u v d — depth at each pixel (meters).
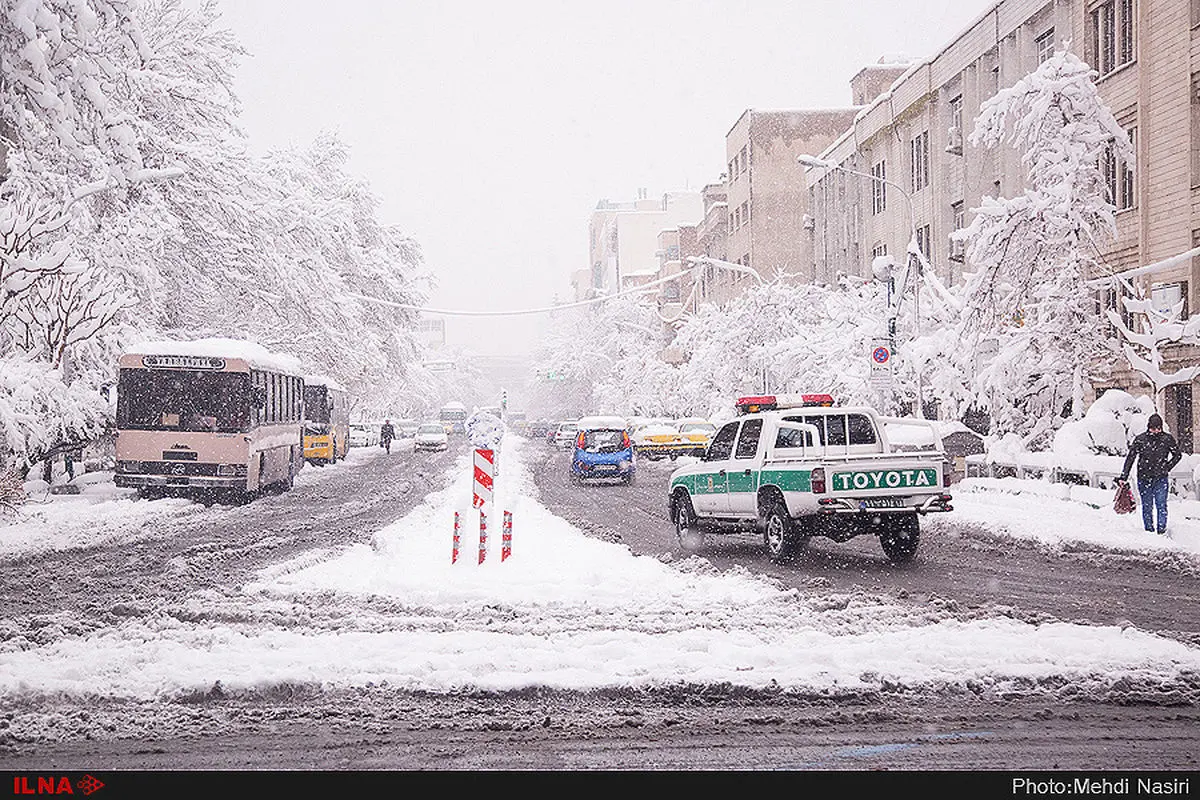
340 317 59.44
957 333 31.23
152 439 30.06
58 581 15.20
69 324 29.84
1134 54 34.38
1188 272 31.48
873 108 59.38
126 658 9.63
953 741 7.28
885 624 11.46
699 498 19.39
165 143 45.28
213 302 49.31
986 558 17.64
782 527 17.11
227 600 13.44
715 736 7.45
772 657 9.46
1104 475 25.42
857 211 64.00
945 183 51.50
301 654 9.80
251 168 53.06
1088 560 17.17
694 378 61.88
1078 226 29.17
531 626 11.49
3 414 24.95
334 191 70.69
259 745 7.29
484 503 16.61
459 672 9.02
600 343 114.31
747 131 80.31
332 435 56.00
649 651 9.88
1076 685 8.64
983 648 9.80
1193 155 31.42
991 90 46.31
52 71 23.36
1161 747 7.12
